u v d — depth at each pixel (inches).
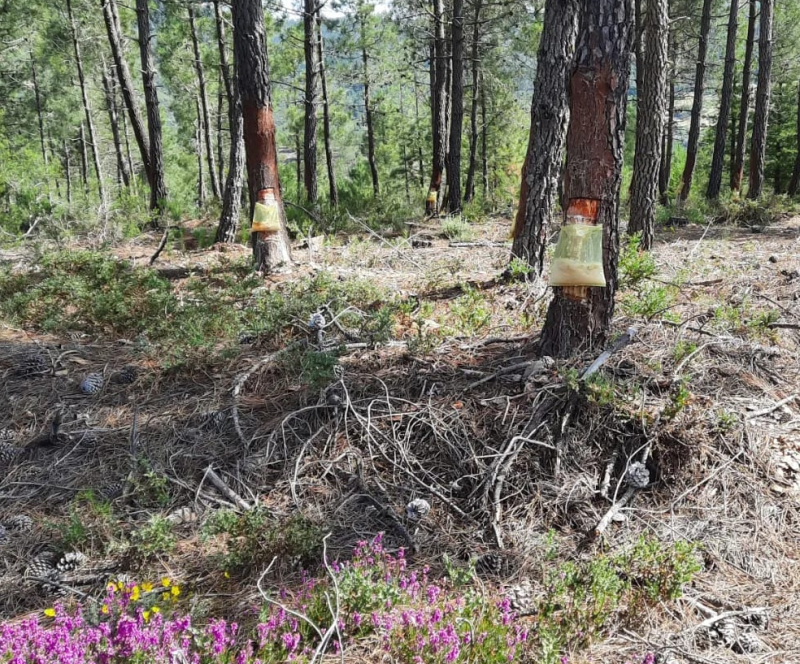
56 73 1116.5
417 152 1530.5
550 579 117.3
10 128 1154.7
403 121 1437.0
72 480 158.1
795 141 1100.5
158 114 611.5
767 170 1140.5
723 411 155.9
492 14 827.4
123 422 178.9
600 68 162.6
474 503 143.1
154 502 149.9
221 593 122.3
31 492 155.3
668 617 115.0
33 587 126.9
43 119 1200.8
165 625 100.7
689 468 147.1
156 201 624.1
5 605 122.6
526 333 207.9
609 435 153.6
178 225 545.0
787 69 1043.3
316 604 111.1
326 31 1035.9
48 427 176.9
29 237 498.9
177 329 221.6
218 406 180.4
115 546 131.6
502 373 173.9
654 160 376.8
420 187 1045.8
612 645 109.0
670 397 158.9
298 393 180.2
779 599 119.7
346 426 161.8
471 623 104.2
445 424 159.2
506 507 142.6
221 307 244.2
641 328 192.7
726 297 238.8
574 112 167.6
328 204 632.4
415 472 151.9
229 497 149.3
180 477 156.4
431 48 864.9
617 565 123.2
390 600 112.0
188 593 122.0
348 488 150.3
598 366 163.3
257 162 321.7
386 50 1052.5
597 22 160.9
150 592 116.0
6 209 652.7
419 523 139.6
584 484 146.6
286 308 226.1
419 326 193.8
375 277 316.8
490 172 1316.4
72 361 213.0
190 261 389.4
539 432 153.9
